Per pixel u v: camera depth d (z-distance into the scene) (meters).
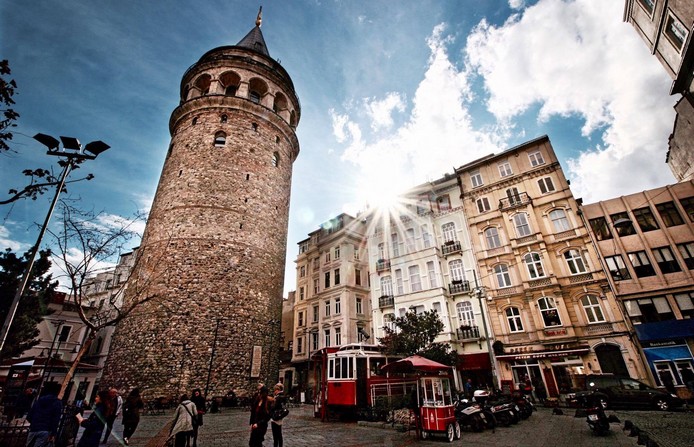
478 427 12.33
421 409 11.07
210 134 28.73
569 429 11.84
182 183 26.69
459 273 26.92
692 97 19.12
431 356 18.88
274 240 28.86
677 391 17.62
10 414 12.34
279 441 8.06
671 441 9.20
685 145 25.84
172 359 20.67
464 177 29.70
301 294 40.81
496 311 24.17
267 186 29.73
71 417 9.20
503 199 26.81
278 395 8.41
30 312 19.00
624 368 19.34
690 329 18.30
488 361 22.55
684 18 17.55
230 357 22.53
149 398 19.47
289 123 35.12
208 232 24.97
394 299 28.83
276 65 35.72
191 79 33.41
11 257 18.88
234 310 23.91
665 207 21.77
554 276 22.62
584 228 23.05
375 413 14.10
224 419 15.79
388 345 20.52
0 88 7.98
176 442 7.64
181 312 22.08
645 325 19.38
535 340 22.05
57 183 9.39
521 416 15.01
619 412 15.39
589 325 20.89
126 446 9.58
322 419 15.40
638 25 22.67
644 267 20.97
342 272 35.56
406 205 32.00
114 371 21.41
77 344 34.41
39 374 20.72
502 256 25.31
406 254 29.61
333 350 16.61
